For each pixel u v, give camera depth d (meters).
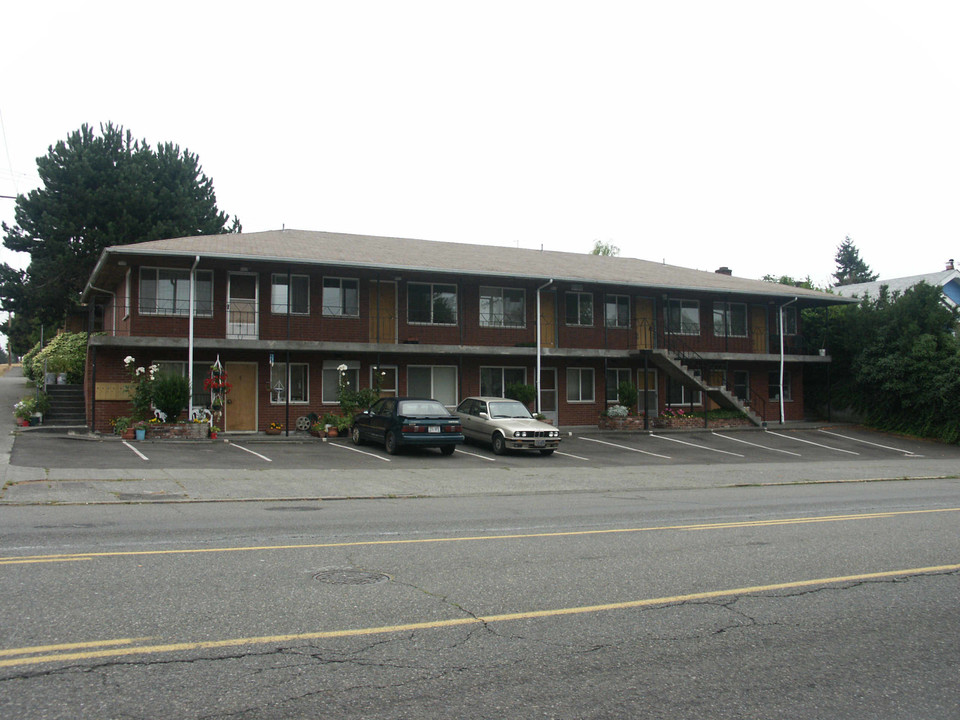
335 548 8.51
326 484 15.74
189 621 5.68
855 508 13.23
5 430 23.78
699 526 10.73
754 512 12.51
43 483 14.09
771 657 5.41
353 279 27.77
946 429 30.61
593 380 31.97
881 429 33.44
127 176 35.62
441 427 21.75
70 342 31.73
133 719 4.09
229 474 16.59
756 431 31.25
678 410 32.75
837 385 35.94
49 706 4.20
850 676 5.11
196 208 38.19
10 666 4.74
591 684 4.81
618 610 6.36
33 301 35.41
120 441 22.02
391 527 10.27
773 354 34.22
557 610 6.30
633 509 12.85
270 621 5.76
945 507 13.48
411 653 5.21
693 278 34.00
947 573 7.98
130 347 24.31
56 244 34.00
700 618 6.22
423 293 29.16
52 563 7.35
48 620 5.60
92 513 11.09
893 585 7.43
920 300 33.12
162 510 11.67
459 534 9.73
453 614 6.10
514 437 22.50
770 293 32.91
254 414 26.12
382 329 28.44
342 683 4.66
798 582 7.47
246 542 8.76
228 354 25.91
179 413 24.08
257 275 26.31
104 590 6.43
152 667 4.79
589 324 32.06
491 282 30.02
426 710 4.33
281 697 4.43
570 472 19.47
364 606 6.23
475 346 27.92
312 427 25.69
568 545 9.04
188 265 25.02
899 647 5.69
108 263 24.64
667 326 33.44
